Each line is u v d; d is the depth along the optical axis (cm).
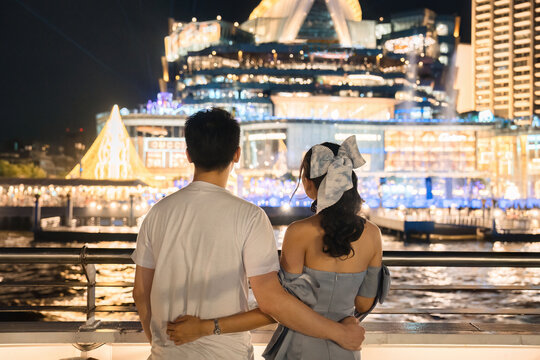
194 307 239
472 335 375
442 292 3609
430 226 6334
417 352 376
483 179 13288
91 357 375
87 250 387
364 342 371
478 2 19400
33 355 371
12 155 16962
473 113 14088
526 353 378
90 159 9238
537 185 12888
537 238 6284
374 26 15612
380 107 13912
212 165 253
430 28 16088
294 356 265
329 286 264
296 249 267
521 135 13025
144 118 13312
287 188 10981
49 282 391
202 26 15088
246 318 238
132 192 8206
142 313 259
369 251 272
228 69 13112
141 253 257
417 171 12912
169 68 16850
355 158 270
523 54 18512
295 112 13638
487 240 6312
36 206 5862
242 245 242
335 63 13662
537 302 3341
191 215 245
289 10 15050
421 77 15238
